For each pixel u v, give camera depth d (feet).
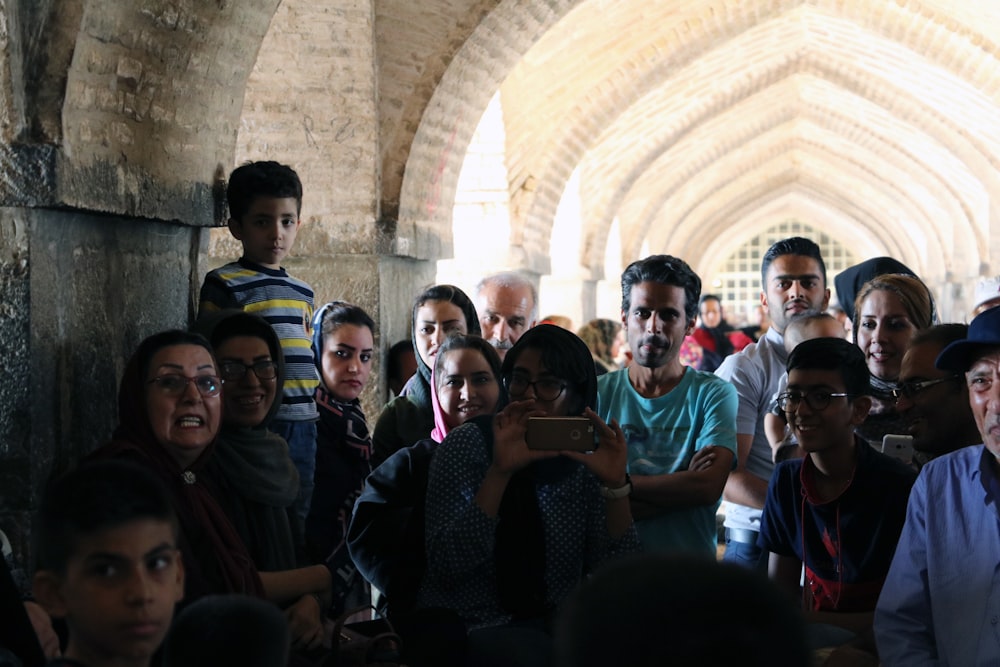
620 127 38.37
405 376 17.88
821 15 33.78
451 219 22.84
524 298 15.35
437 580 8.90
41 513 6.03
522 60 29.17
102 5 10.39
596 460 8.77
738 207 67.41
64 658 5.82
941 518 7.64
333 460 12.10
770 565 10.01
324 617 9.14
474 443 9.15
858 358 9.27
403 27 18.70
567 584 8.98
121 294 11.75
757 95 44.32
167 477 8.26
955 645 7.39
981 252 51.21
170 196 12.28
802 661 2.80
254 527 9.37
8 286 10.07
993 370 7.30
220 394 8.63
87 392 11.03
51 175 10.00
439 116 19.83
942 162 49.21
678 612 2.80
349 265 18.84
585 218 40.55
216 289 11.78
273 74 18.56
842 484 9.28
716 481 10.15
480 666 8.41
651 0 28.76
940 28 29.94
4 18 9.93
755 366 12.66
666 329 10.53
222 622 5.44
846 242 84.12
